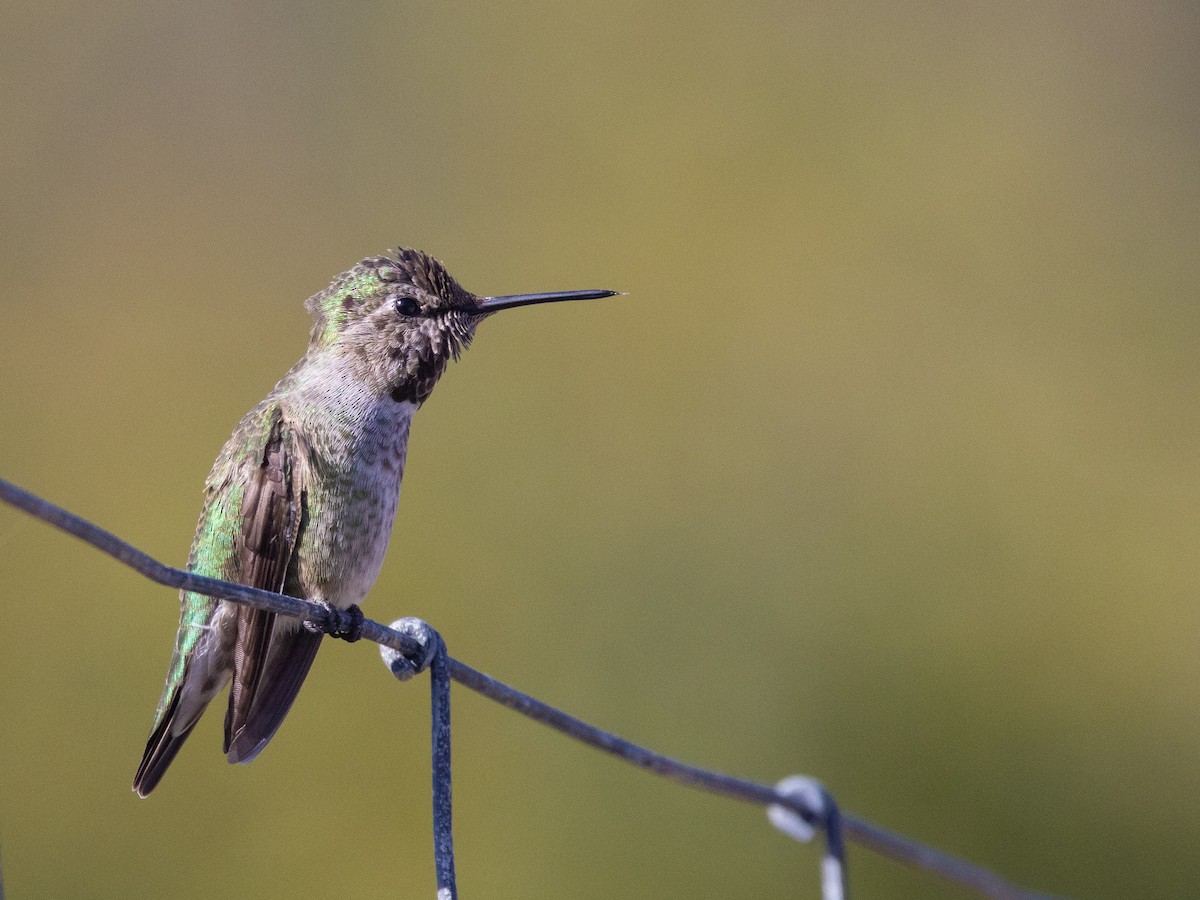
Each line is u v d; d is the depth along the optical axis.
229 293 14.45
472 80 16.17
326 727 11.61
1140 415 15.25
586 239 15.49
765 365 14.91
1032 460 14.80
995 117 16.81
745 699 12.84
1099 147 16.98
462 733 11.95
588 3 16.42
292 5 16.11
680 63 16.33
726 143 15.98
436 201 15.59
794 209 15.74
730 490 13.97
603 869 11.60
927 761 12.88
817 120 16.27
